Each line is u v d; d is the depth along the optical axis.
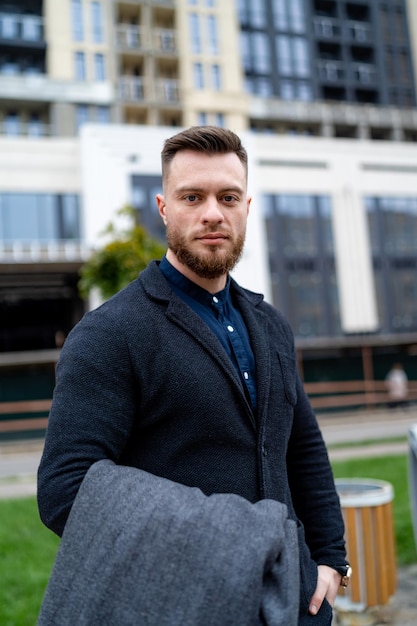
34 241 25.20
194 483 1.38
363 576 3.36
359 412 18.95
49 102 34.69
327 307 29.20
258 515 1.19
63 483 1.26
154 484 1.22
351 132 44.88
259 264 27.44
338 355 21.55
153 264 1.58
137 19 39.41
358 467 8.31
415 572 4.26
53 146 25.95
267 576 1.16
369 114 43.88
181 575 1.11
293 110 41.09
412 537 4.89
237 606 1.08
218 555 1.12
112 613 1.12
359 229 30.14
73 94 34.84
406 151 31.58
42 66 37.31
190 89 37.72
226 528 1.15
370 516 3.40
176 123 38.88
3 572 4.29
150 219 25.22
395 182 31.23
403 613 3.54
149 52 37.50
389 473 7.66
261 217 28.75
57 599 1.17
